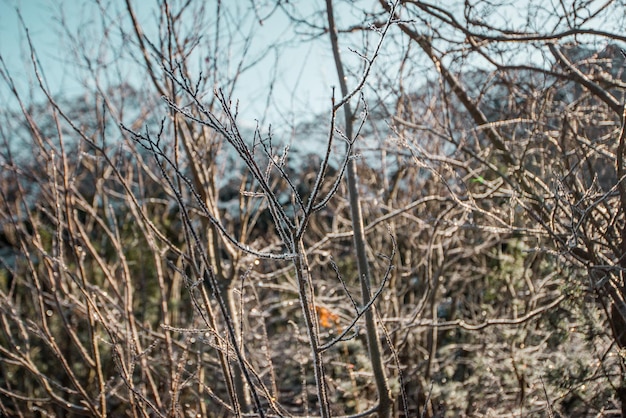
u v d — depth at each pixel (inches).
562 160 179.2
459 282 310.3
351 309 238.1
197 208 177.5
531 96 181.6
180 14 173.8
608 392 168.1
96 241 318.0
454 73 191.5
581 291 156.9
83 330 311.9
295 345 250.8
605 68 190.4
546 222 167.3
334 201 317.1
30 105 205.5
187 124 179.3
